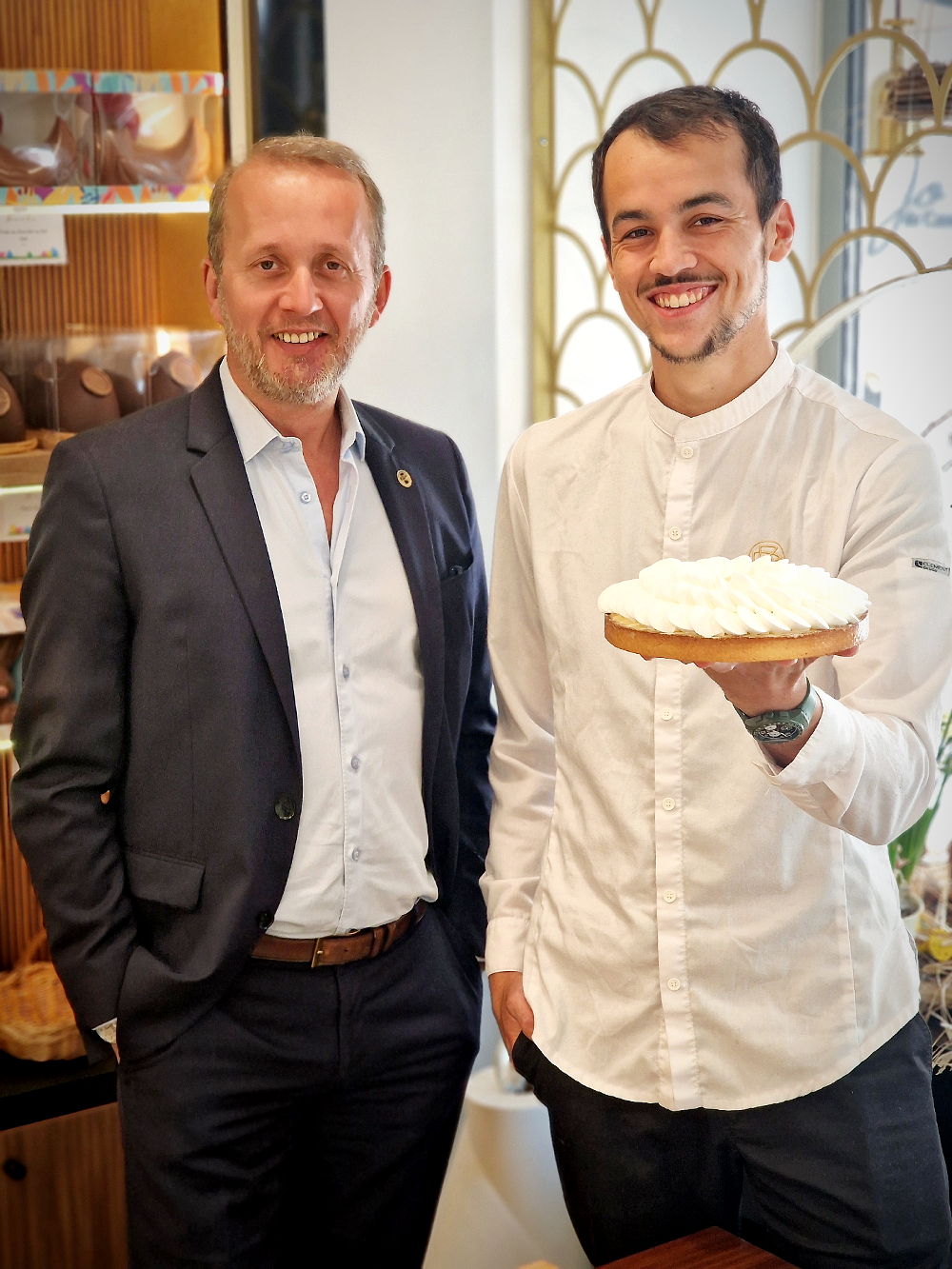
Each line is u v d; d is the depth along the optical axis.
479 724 1.95
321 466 1.73
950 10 1.89
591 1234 1.59
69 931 1.63
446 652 1.83
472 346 2.68
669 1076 1.48
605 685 1.52
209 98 2.17
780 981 1.44
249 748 1.61
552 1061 1.56
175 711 1.61
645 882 1.48
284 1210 1.79
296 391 1.62
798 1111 1.44
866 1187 1.42
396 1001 1.76
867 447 1.42
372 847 1.71
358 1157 1.83
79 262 2.37
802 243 2.19
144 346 2.22
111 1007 1.63
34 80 2.04
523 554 1.68
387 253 2.54
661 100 1.41
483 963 1.95
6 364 2.12
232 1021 1.67
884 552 1.39
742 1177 1.54
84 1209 2.20
